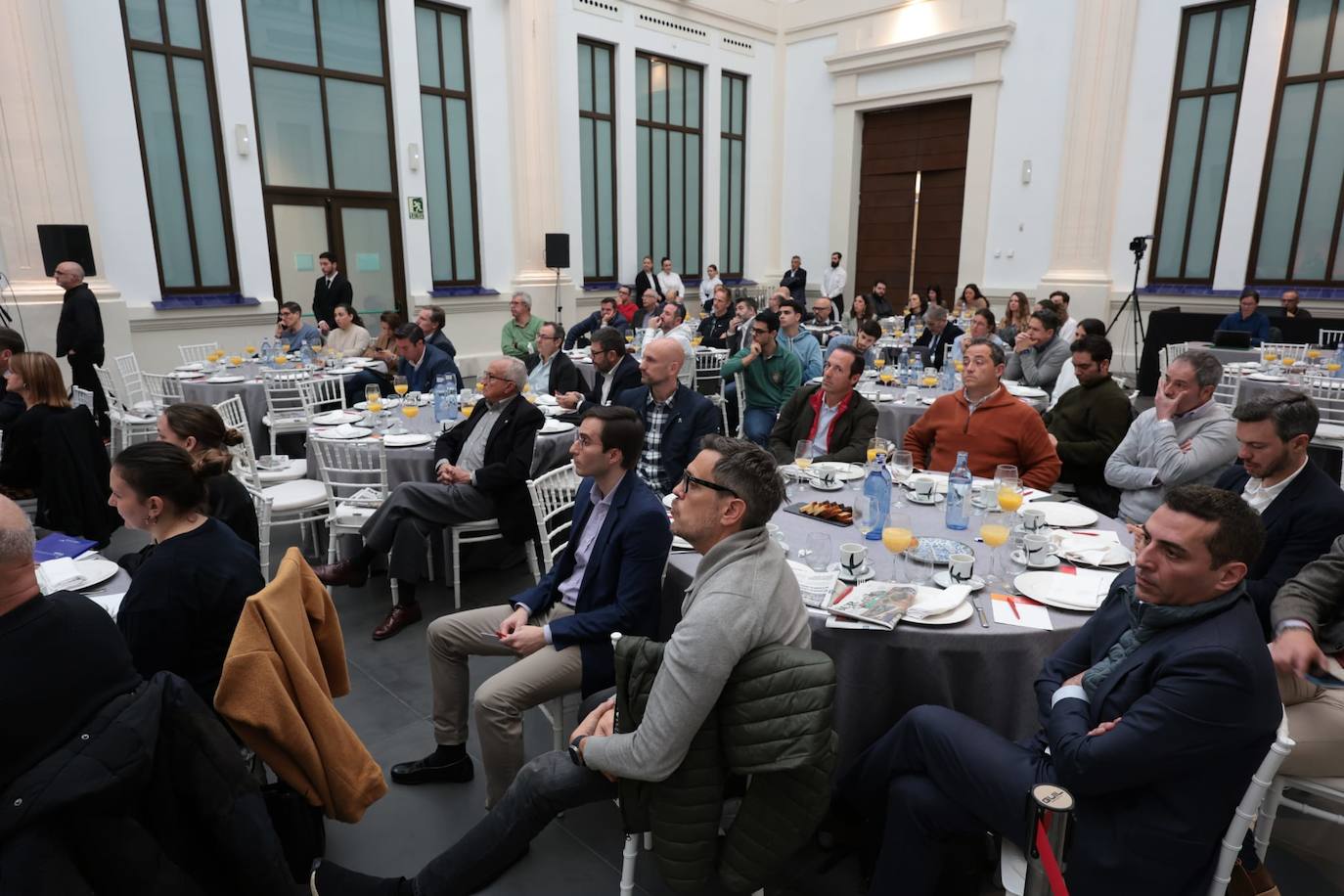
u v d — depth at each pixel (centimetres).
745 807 144
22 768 121
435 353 515
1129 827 133
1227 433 274
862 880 182
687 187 1163
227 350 756
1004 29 961
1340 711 170
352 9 794
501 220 942
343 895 170
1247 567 130
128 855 122
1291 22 780
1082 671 163
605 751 147
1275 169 815
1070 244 945
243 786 137
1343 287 797
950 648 172
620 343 434
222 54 711
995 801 145
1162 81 858
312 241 810
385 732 246
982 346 312
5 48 587
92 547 221
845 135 1156
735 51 1151
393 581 315
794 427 367
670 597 220
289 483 380
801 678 135
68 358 575
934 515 251
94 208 653
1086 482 350
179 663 168
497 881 184
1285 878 183
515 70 910
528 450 319
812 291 1237
